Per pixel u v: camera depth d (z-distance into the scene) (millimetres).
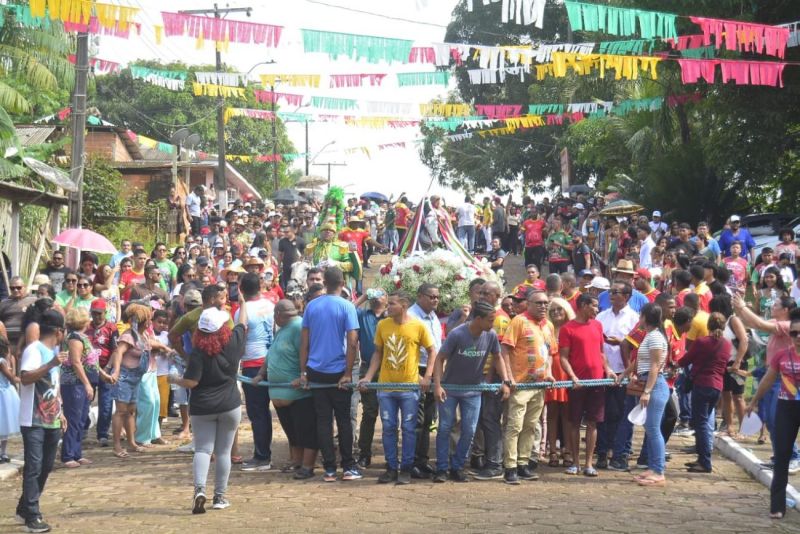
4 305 13070
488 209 31422
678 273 12883
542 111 24078
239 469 10875
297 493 9625
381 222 35344
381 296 10797
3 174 18578
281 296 15164
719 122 25547
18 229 20203
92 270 16156
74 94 18375
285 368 10367
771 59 22734
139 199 34688
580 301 10539
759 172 25375
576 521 8414
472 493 9562
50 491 9891
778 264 17469
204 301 9141
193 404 8828
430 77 16688
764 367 12141
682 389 12719
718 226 28594
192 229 32250
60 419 8570
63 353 8508
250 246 25984
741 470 10648
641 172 31328
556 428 10969
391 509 8883
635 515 8641
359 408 14680
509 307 11438
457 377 9961
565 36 47531
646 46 22656
